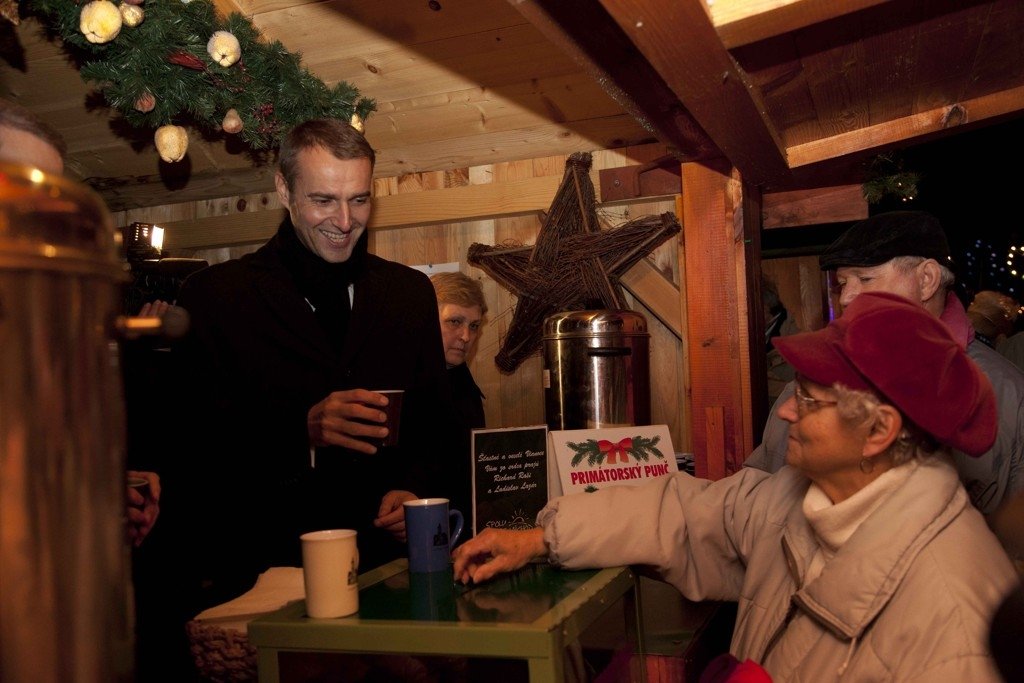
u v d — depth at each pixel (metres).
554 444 1.84
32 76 3.39
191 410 2.05
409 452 2.24
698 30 1.44
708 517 1.61
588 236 3.47
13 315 0.39
